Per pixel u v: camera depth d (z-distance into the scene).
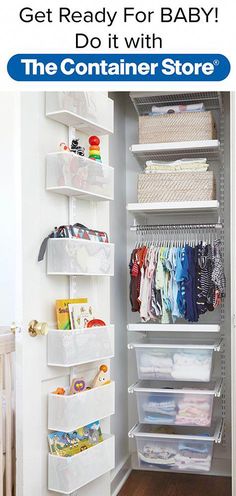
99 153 2.52
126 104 3.88
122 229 3.72
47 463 2.19
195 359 3.19
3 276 2.76
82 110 2.29
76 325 2.28
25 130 2.08
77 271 2.24
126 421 3.70
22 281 2.03
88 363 2.47
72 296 2.38
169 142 3.35
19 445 2.03
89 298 2.52
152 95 3.42
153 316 3.27
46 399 2.20
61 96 2.17
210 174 3.23
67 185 2.19
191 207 3.20
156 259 3.26
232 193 2.78
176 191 3.28
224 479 3.45
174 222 3.74
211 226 3.37
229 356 3.60
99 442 2.42
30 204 2.10
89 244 2.34
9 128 2.72
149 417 3.25
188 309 3.13
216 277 3.13
